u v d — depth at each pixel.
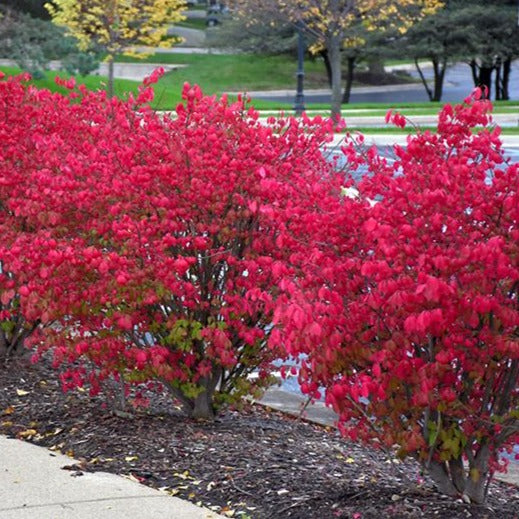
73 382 9.38
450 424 7.04
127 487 7.55
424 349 6.93
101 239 8.98
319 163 9.13
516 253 6.37
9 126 10.57
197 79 78.50
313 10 44.84
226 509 7.25
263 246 8.79
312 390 7.14
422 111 50.81
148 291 8.53
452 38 65.88
